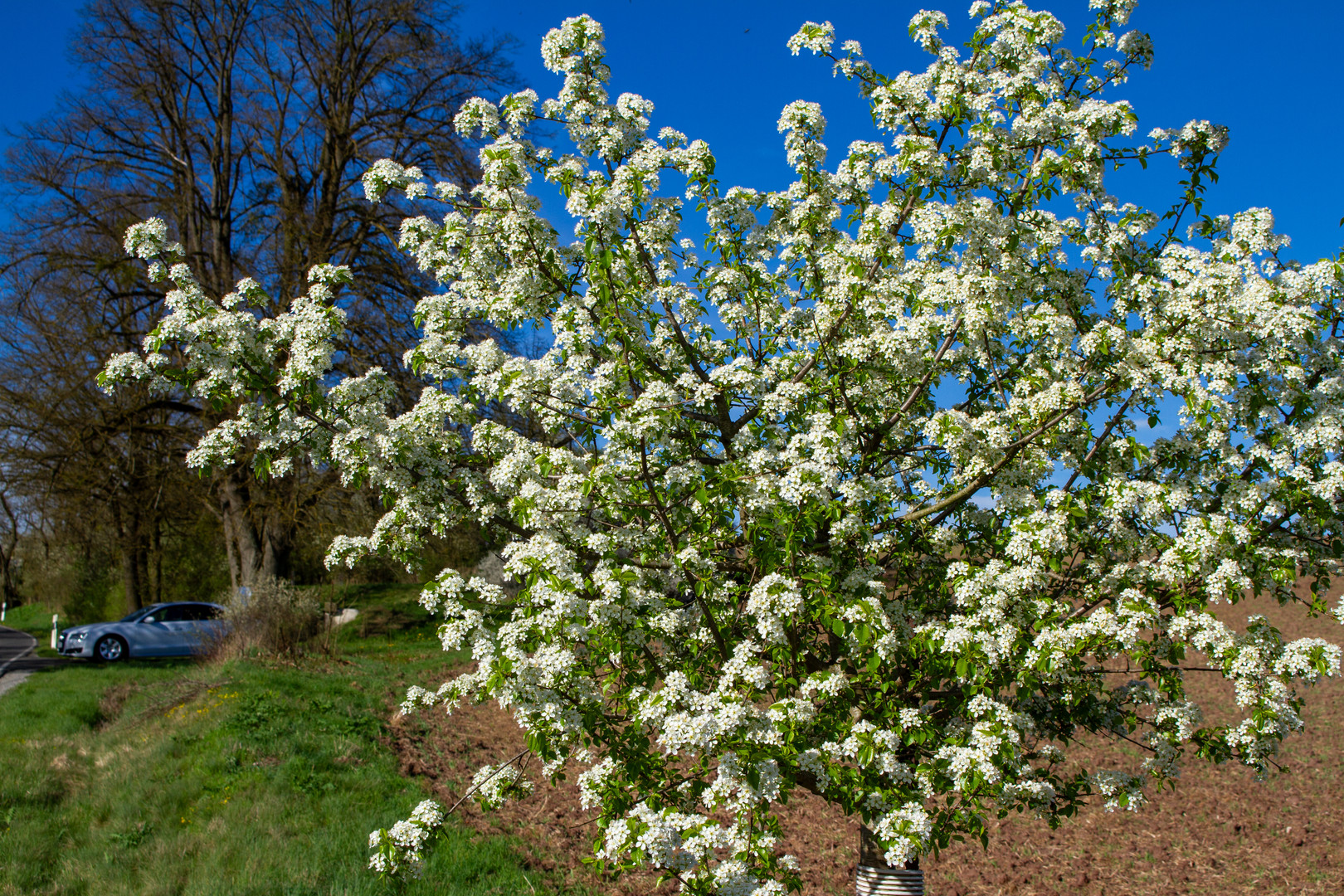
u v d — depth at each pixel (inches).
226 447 208.2
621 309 210.5
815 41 238.8
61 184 885.2
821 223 248.7
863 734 159.5
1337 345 201.0
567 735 169.6
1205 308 189.6
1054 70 247.4
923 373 225.1
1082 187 233.9
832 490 189.8
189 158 945.5
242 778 356.5
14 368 828.6
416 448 213.5
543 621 157.4
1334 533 192.2
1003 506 193.9
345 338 787.4
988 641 164.6
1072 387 190.7
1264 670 174.7
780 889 135.3
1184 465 210.7
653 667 185.5
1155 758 192.7
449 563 865.5
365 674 641.6
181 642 846.5
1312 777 387.5
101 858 298.0
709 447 232.4
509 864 301.9
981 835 161.9
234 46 928.9
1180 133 228.8
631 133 256.7
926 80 232.5
